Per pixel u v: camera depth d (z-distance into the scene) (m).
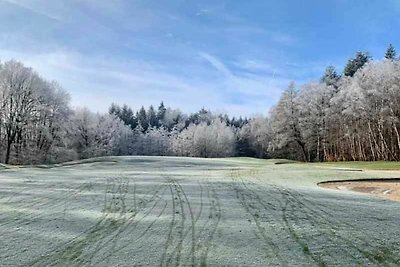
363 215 8.77
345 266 4.92
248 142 98.50
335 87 68.81
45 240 6.22
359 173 26.72
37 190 13.81
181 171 28.22
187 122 125.06
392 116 49.41
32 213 8.80
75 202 10.65
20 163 48.00
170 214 8.67
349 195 13.41
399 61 54.62
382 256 5.36
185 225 7.43
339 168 33.25
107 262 5.06
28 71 48.19
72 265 4.94
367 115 52.44
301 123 61.06
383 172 28.03
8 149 46.31
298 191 14.19
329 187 18.91
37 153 49.84
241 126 117.25
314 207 9.95
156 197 11.80
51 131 51.53
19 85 47.19
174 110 132.25
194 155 96.69
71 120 56.25
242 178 21.20
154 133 106.31
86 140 67.25
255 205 10.19
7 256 5.33
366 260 5.17
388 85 50.50
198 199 11.35
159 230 6.98
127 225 7.44
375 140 53.69
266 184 17.38
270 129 76.81
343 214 8.86
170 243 6.03
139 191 13.55
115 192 13.21
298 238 6.38
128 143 97.50
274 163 46.62
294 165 39.16
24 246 5.85
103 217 8.29
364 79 54.56
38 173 24.28
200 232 6.81
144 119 123.50
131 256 5.33
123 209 9.41
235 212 8.98
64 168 31.95
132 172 26.11
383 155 52.31
